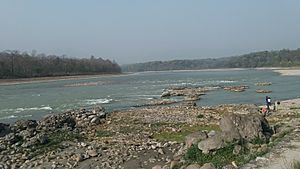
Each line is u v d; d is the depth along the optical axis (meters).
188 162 16.61
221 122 18.58
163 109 43.50
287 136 17.77
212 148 16.61
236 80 106.75
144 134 28.17
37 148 25.00
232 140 16.86
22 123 32.62
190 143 19.06
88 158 21.83
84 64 186.75
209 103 51.12
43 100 63.44
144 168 19.08
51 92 80.56
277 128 21.20
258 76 126.06
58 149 24.44
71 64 175.38
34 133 29.25
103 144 25.27
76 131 30.78
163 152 22.03
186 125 31.11
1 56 139.50
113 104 54.69
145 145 24.19
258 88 74.12
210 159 15.88
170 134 27.66
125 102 56.84
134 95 68.81
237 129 17.92
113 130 30.80
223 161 15.09
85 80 133.75
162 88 84.25
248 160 14.18
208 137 18.84
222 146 16.58
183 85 90.81
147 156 21.42
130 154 22.08
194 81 109.44
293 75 121.38
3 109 51.78
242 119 18.42
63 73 163.50
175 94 65.88
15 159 22.22
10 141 26.56
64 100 62.78
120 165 19.89
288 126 21.98
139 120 35.38
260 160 13.70
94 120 35.22
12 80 122.62
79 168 19.88
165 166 17.89
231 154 15.86
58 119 34.16
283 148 15.27
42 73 149.62
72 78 148.38
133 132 29.45
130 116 38.38
